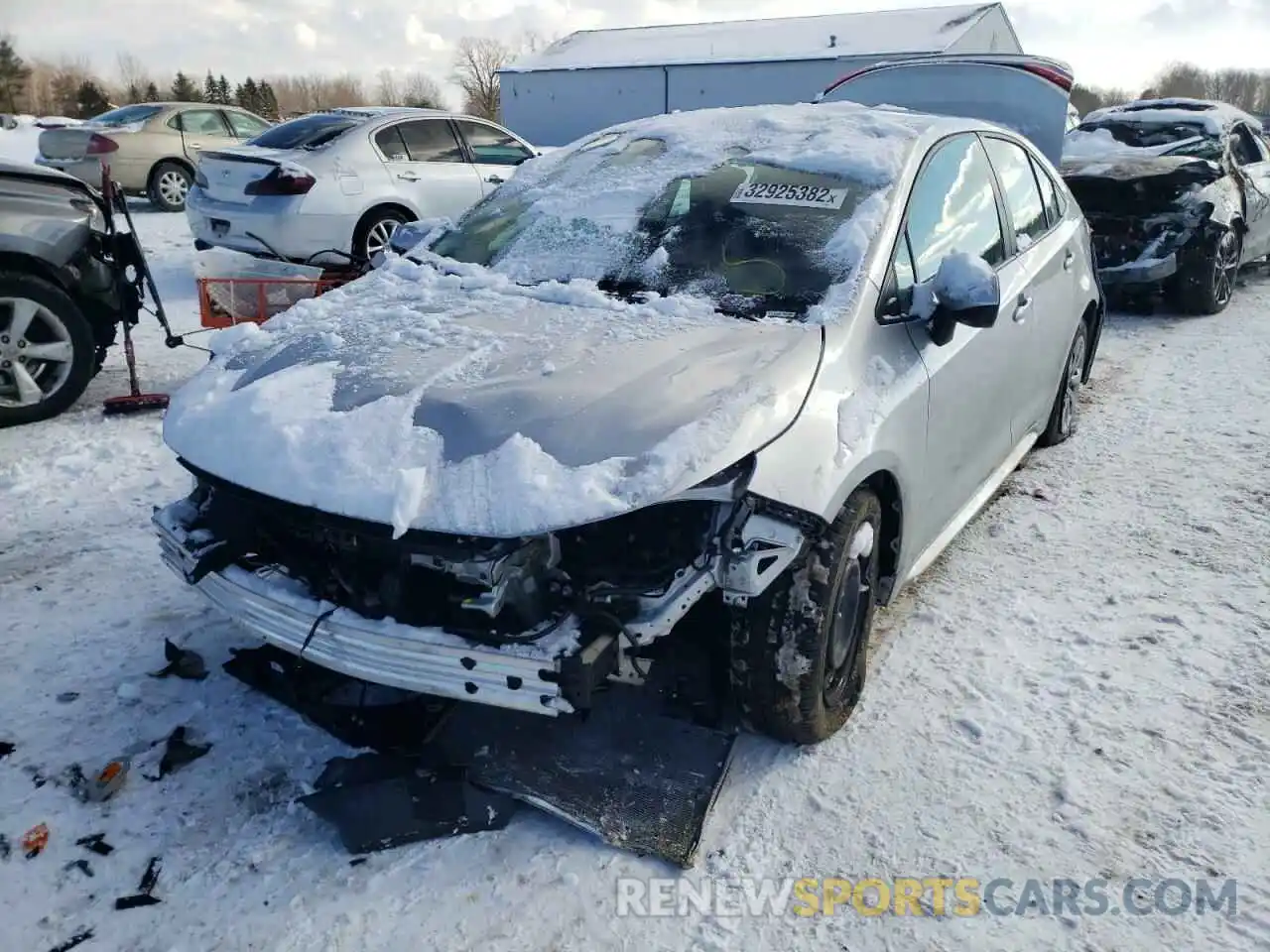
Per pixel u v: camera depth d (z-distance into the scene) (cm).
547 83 3591
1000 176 406
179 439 268
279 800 257
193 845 241
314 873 233
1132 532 418
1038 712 295
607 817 245
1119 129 940
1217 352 707
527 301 310
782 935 218
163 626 339
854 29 3325
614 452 223
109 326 585
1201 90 9912
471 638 222
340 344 286
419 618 233
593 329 282
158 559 388
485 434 231
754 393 242
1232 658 321
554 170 400
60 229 527
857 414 264
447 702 278
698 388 244
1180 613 350
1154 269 790
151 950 212
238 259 631
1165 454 507
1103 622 346
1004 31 3403
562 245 346
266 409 255
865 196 319
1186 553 396
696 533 238
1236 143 927
